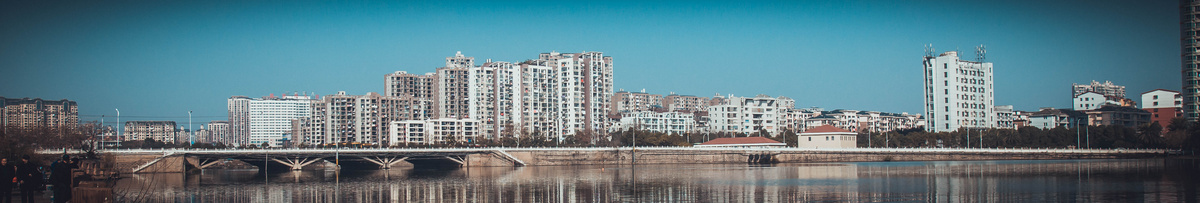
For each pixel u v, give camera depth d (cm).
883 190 14462
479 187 16738
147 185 17750
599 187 16312
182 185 17875
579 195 14725
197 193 15750
